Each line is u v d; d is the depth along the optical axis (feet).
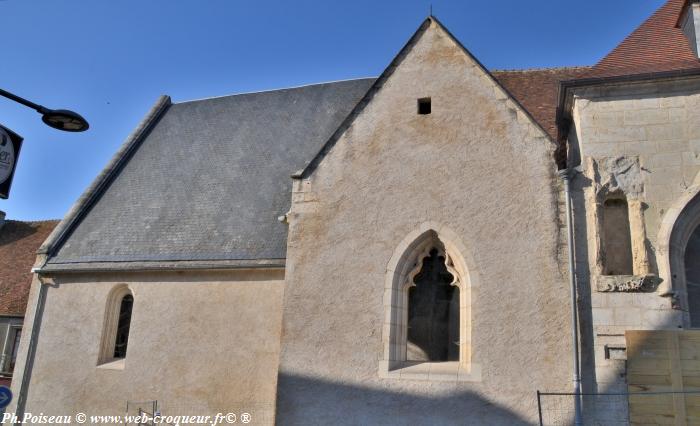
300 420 35.76
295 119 59.47
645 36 39.83
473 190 36.70
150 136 64.59
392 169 38.78
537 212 35.09
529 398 32.30
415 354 38.14
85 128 28.09
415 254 37.58
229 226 49.73
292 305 37.99
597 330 32.12
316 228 39.11
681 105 34.24
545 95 49.93
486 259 35.14
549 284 33.68
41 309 51.39
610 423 30.99
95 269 49.60
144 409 45.42
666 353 30.86
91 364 48.19
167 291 47.80
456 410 33.32
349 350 36.17
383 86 40.96
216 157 58.18
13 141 26.96
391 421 34.24
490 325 34.01
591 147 34.91
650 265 32.09
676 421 30.07
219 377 44.39
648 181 33.50
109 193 57.93
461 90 39.17
